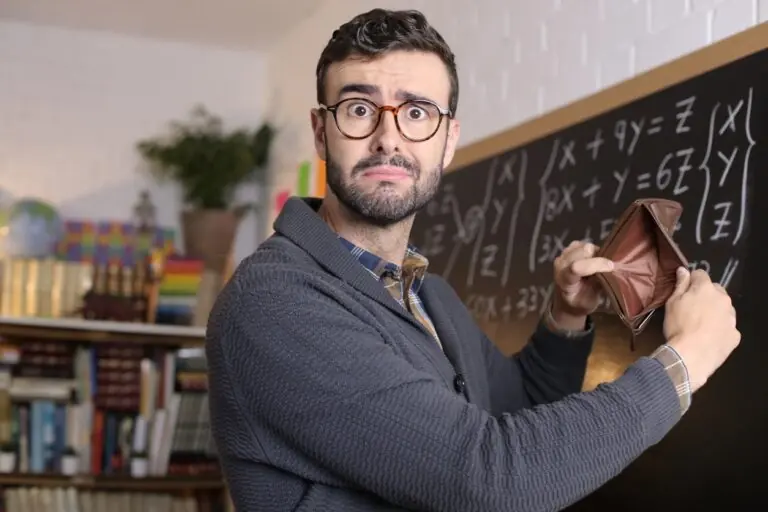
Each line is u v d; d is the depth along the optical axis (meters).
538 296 2.16
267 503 1.15
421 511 1.07
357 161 1.24
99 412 3.52
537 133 2.24
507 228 2.32
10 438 3.37
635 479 1.75
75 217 4.17
